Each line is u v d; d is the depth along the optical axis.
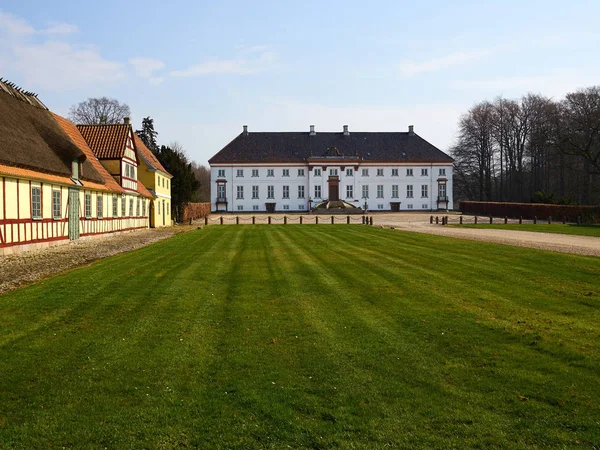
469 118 87.06
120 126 36.38
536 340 7.82
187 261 17.36
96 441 4.87
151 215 43.47
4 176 18.77
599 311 9.78
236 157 87.12
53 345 7.57
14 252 19.59
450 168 88.12
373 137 91.19
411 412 5.41
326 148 89.12
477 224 43.88
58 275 14.01
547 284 12.55
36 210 21.66
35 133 23.89
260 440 4.88
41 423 5.19
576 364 6.81
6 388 6.01
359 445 4.76
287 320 9.14
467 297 11.10
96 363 6.84
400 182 87.62
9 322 8.81
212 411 5.45
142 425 5.15
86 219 27.78
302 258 18.36
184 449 4.73
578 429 5.04
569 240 25.61
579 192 66.19
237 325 8.79
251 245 23.83
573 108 63.44
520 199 80.94
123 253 20.23
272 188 87.25
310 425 5.14
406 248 21.72
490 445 4.75
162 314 9.48
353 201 86.81
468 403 5.62
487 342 7.79
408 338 8.00
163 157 53.53
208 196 125.50
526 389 5.98
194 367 6.71
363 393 5.89
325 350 7.41
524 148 81.44
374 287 12.35
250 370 6.61
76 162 26.38
